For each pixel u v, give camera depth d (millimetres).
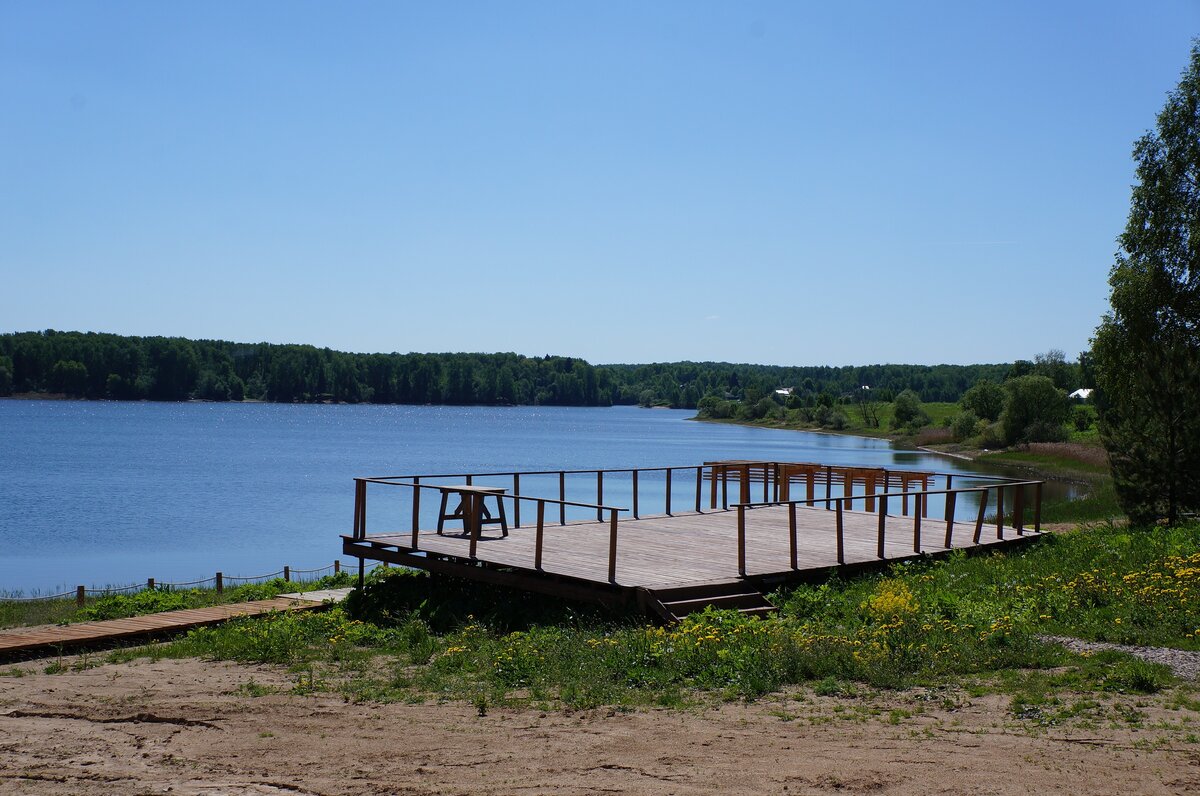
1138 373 22688
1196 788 5820
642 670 9477
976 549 16875
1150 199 33469
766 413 183000
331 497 50438
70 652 12922
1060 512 31562
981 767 6316
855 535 17750
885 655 9484
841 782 6098
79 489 53656
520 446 99812
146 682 10297
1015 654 9469
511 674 9820
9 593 25078
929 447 97312
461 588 15180
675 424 178000
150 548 33969
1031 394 79125
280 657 11672
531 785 6277
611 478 64562
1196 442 20719
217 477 61062
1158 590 11867
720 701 8430
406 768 6754
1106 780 6000
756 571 13555
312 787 6387
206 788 6422
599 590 12523
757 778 6258
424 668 10664
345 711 8602
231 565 30547
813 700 8367
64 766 6988
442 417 189875
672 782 6242
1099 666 8984
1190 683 8359
